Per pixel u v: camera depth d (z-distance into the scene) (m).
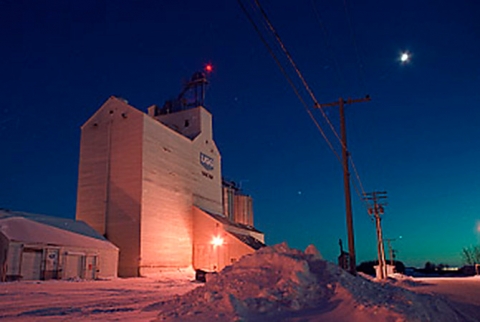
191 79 58.72
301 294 9.38
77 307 14.20
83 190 42.47
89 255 33.84
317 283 9.95
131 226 39.28
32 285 24.73
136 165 40.38
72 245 32.53
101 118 43.47
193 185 49.41
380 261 43.19
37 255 29.89
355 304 8.67
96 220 40.97
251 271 10.76
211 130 56.53
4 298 17.62
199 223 47.56
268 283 10.01
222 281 10.68
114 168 41.44
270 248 12.09
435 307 10.67
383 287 11.57
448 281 36.94
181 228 45.38
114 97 43.28
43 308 13.91
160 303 12.50
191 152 50.00
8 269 27.80
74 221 37.62
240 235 48.66
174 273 42.06
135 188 39.94
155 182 41.94
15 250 28.47
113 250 36.47
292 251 11.84
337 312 8.58
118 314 11.96
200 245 46.97
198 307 9.23
